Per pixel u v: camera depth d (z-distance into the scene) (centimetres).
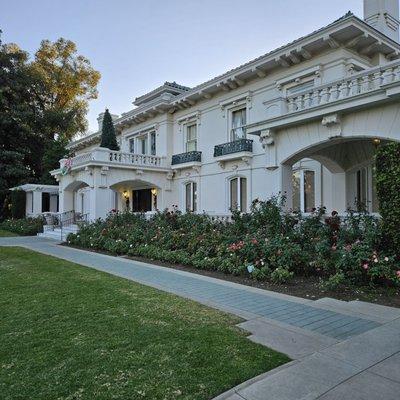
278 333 449
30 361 362
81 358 368
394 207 705
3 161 3102
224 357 371
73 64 4012
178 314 523
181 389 308
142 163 2023
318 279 768
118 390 306
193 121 1998
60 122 3491
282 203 1023
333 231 848
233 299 623
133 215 1588
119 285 726
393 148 711
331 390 306
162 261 1066
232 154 1636
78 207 2933
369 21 1436
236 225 1045
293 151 1066
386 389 307
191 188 2008
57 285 725
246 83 1648
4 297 627
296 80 1406
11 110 3138
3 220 2956
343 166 1262
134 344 405
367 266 674
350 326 477
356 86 922
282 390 308
